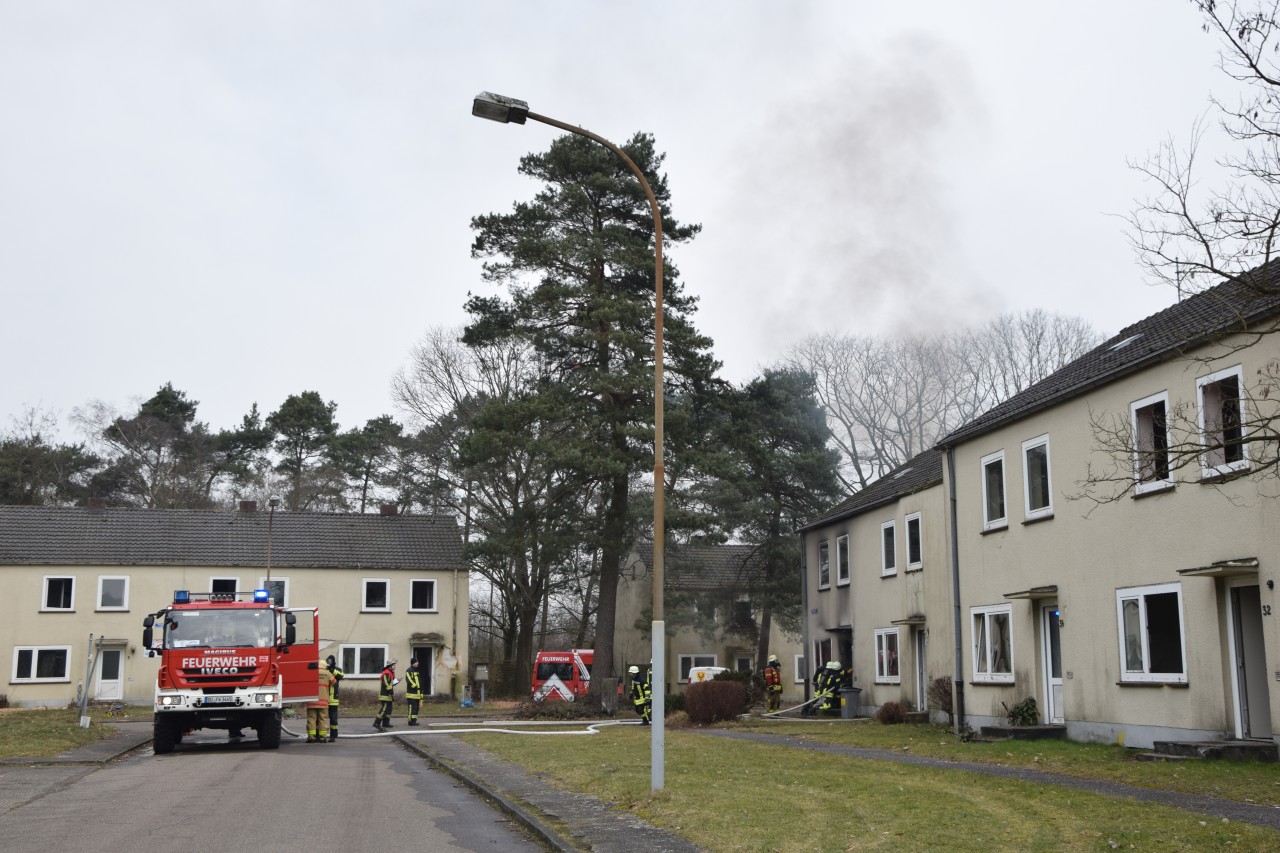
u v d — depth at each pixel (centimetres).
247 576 4722
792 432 4862
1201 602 1667
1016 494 2241
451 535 5116
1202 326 1697
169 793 1405
